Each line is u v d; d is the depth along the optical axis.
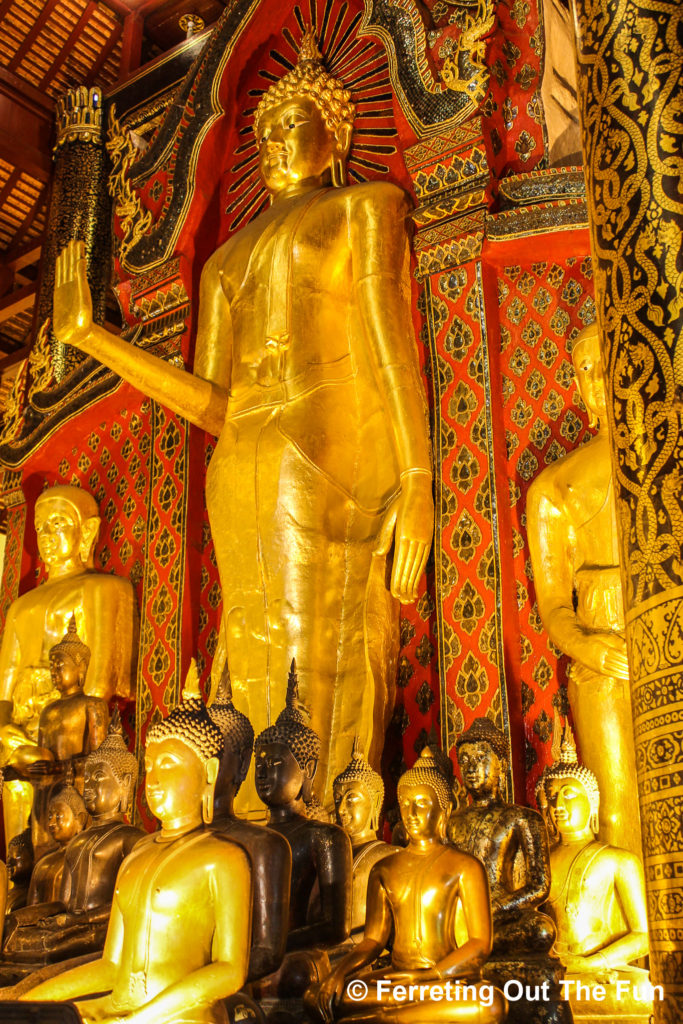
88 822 8.48
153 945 4.79
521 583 8.68
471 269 9.38
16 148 14.90
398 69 10.21
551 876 6.54
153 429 11.55
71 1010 2.79
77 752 9.56
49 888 8.15
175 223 11.66
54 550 11.40
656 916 3.33
